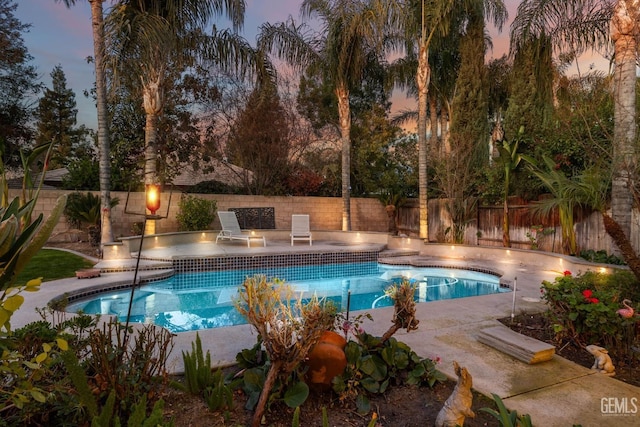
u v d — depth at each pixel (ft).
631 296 12.38
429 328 13.00
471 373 9.45
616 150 13.85
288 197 47.55
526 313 14.82
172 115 47.62
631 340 10.51
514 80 32.45
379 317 14.33
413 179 50.03
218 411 7.30
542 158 29.14
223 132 50.19
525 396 8.36
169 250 31.24
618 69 17.24
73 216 32.07
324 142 55.16
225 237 35.58
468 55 37.96
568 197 25.72
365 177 53.26
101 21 27.12
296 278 28.30
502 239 34.86
